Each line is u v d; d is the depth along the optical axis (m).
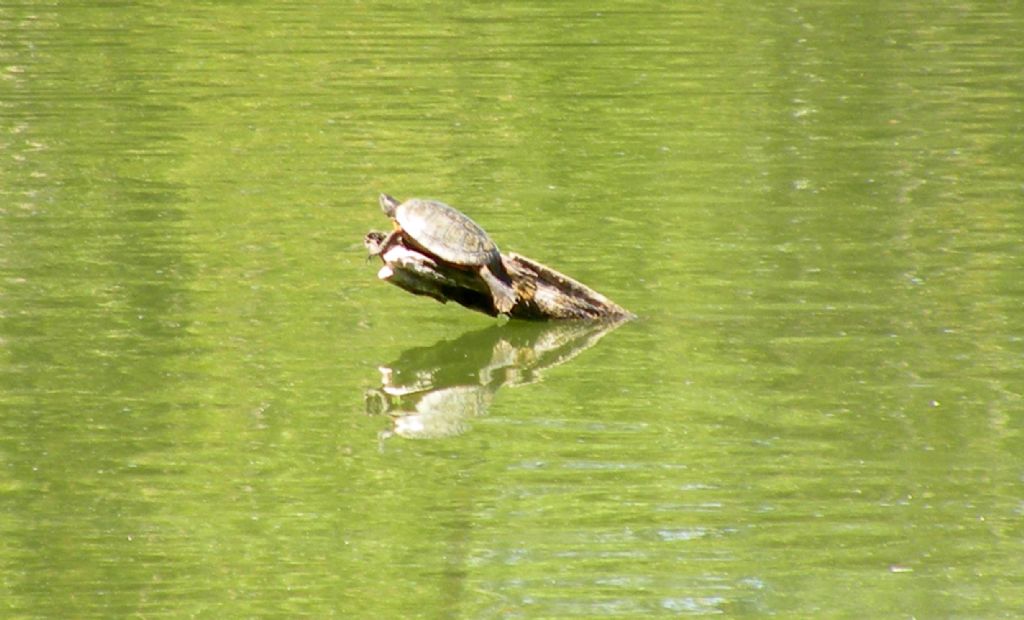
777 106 31.73
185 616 12.20
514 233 23.06
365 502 14.27
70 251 22.16
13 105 31.44
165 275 21.19
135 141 28.75
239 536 13.62
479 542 13.42
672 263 21.69
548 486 14.56
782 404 16.56
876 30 39.75
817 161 27.44
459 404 16.73
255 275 21.27
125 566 13.05
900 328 18.91
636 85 33.69
